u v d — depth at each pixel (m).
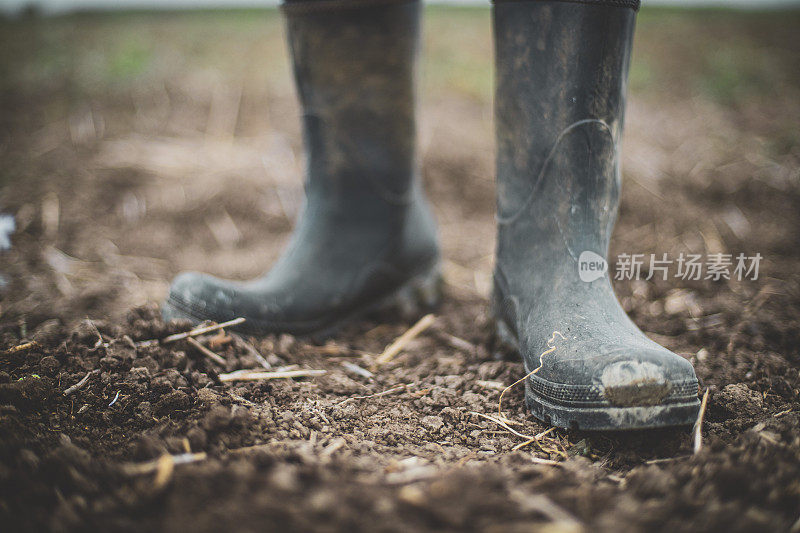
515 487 0.74
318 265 1.37
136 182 2.51
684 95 3.65
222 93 3.37
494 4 1.08
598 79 0.99
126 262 1.95
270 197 2.46
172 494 0.72
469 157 2.79
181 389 1.02
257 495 0.69
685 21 5.50
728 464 0.78
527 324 1.08
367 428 0.99
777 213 2.23
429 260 1.56
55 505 0.73
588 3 0.95
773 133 2.94
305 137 1.36
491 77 3.81
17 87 3.38
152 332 1.16
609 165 1.05
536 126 1.05
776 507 0.72
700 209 2.27
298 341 1.35
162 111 3.16
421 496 0.69
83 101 3.21
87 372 1.06
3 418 0.86
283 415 0.97
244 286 1.31
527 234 1.11
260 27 5.05
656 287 1.65
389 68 1.27
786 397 1.04
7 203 2.23
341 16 1.20
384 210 1.40
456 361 1.28
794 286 1.61
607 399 0.88
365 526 0.64
